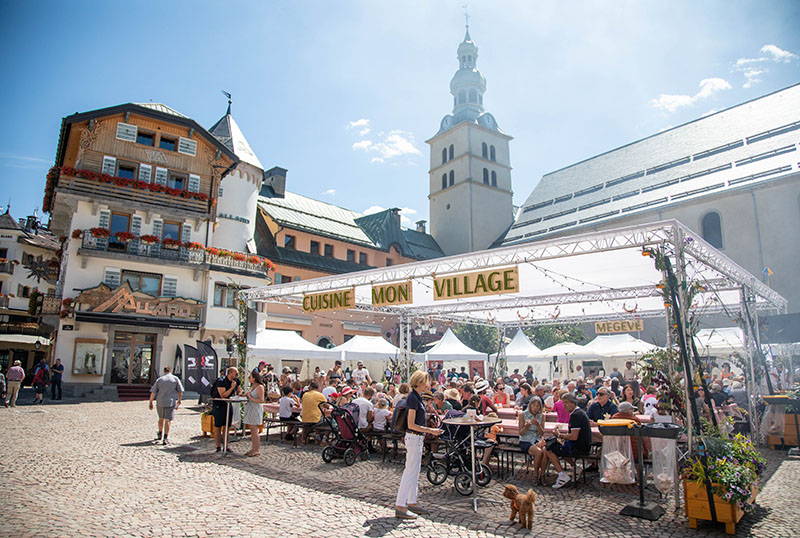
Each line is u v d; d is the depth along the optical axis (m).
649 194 41.16
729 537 5.53
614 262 11.90
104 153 26.75
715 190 35.84
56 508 6.01
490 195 55.53
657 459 6.87
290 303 16.56
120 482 7.44
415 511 6.20
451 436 7.80
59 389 21.66
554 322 23.31
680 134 44.25
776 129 36.56
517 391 17.59
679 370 8.25
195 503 6.45
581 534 5.57
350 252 42.66
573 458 8.09
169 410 11.12
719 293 14.57
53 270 31.14
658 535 5.59
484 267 11.10
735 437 6.47
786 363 16.28
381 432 9.91
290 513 6.09
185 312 27.16
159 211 27.53
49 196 27.84
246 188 34.38
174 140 29.09
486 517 6.15
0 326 39.81
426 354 22.34
